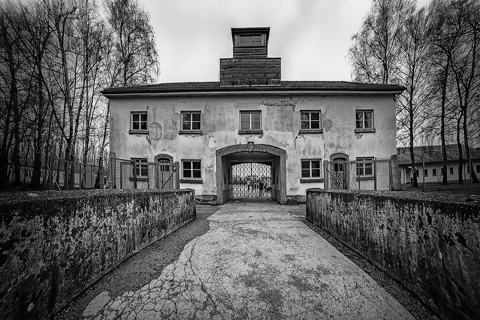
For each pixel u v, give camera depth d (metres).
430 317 2.07
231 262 3.43
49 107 12.24
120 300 2.42
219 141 11.49
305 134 11.37
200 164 11.48
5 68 11.10
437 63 15.26
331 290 2.65
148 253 3.72
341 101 11.47
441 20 14.38
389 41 16.22
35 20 11.57
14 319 1.67
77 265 2.38
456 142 17.62
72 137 13.18
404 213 2.53
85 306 2.28
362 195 3.51
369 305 2.35
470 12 13.30
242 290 2.67
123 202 3.32
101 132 15.62
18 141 11.36
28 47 11.53
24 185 10.98
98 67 14.02
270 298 2.51
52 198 2.09
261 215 7.59
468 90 14.29
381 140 11.33
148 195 4.09
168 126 11.62
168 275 2.99
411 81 16.38
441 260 2.01
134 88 12.31
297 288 2.71
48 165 11.40
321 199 5.38
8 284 1.63
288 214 7.82
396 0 15.61
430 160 31.11
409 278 2.44
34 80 11.70
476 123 14.15
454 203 1.88
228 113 11.58
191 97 11.66
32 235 1.85
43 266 1.95
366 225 3.39
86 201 2.55
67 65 12.91
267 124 11.47
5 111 11.12
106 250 2.91
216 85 13.17
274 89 11.26
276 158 12.61
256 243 4.30
